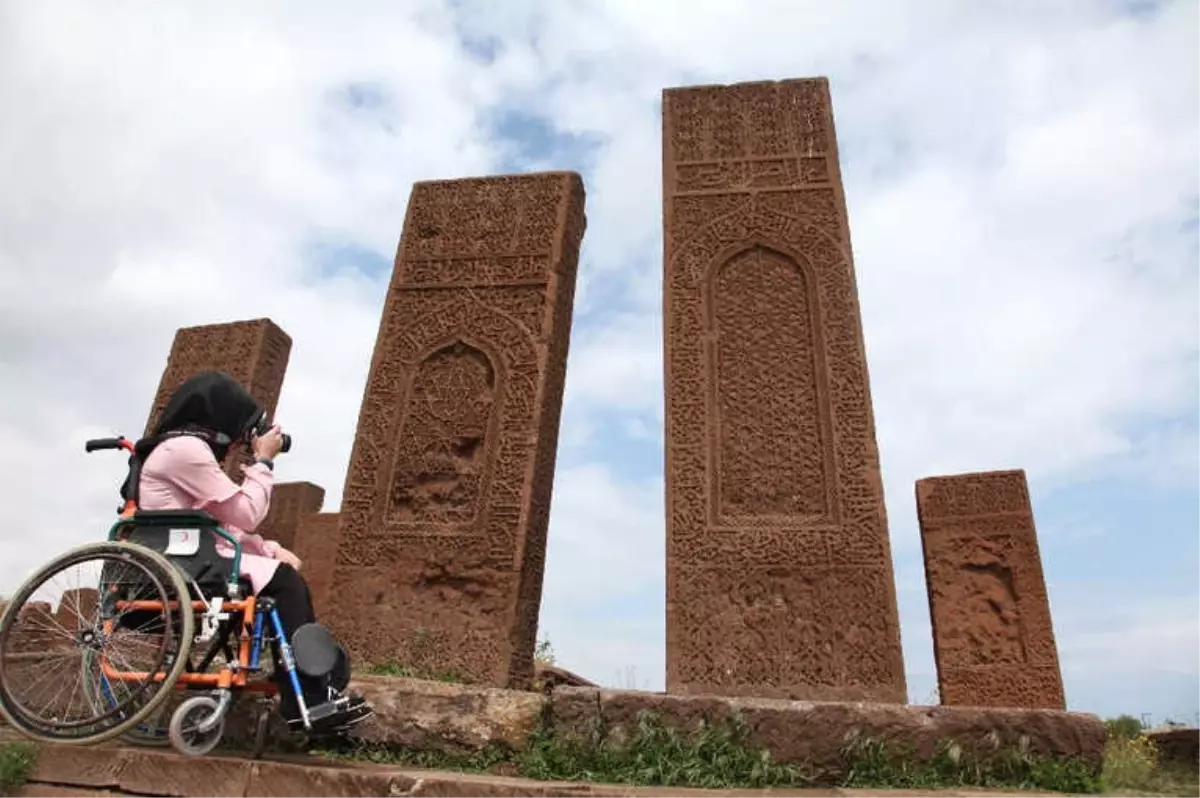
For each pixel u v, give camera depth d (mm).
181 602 3039
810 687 4953
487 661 5395
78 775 3160
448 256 6852
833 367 5785
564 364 6719
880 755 3807
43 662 3143
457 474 6070
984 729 3887
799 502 5473
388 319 6703
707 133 6762
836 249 6148
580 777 3662
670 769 3689
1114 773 4441
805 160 6500
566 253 6805
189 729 3053
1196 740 5809
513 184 7051
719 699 4043
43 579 3127
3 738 3430
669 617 5234
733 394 5852
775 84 6828
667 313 6145
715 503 5531
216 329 10125
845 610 5105
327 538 11633
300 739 3969
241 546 3455
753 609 5195
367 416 6387
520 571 5609
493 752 3914
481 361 6418
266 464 3742
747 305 6113
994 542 9797
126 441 3568
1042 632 9297
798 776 3711
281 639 3227
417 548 5859
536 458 5973
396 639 5602
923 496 10281
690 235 6387
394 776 2953
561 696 4145
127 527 3404
